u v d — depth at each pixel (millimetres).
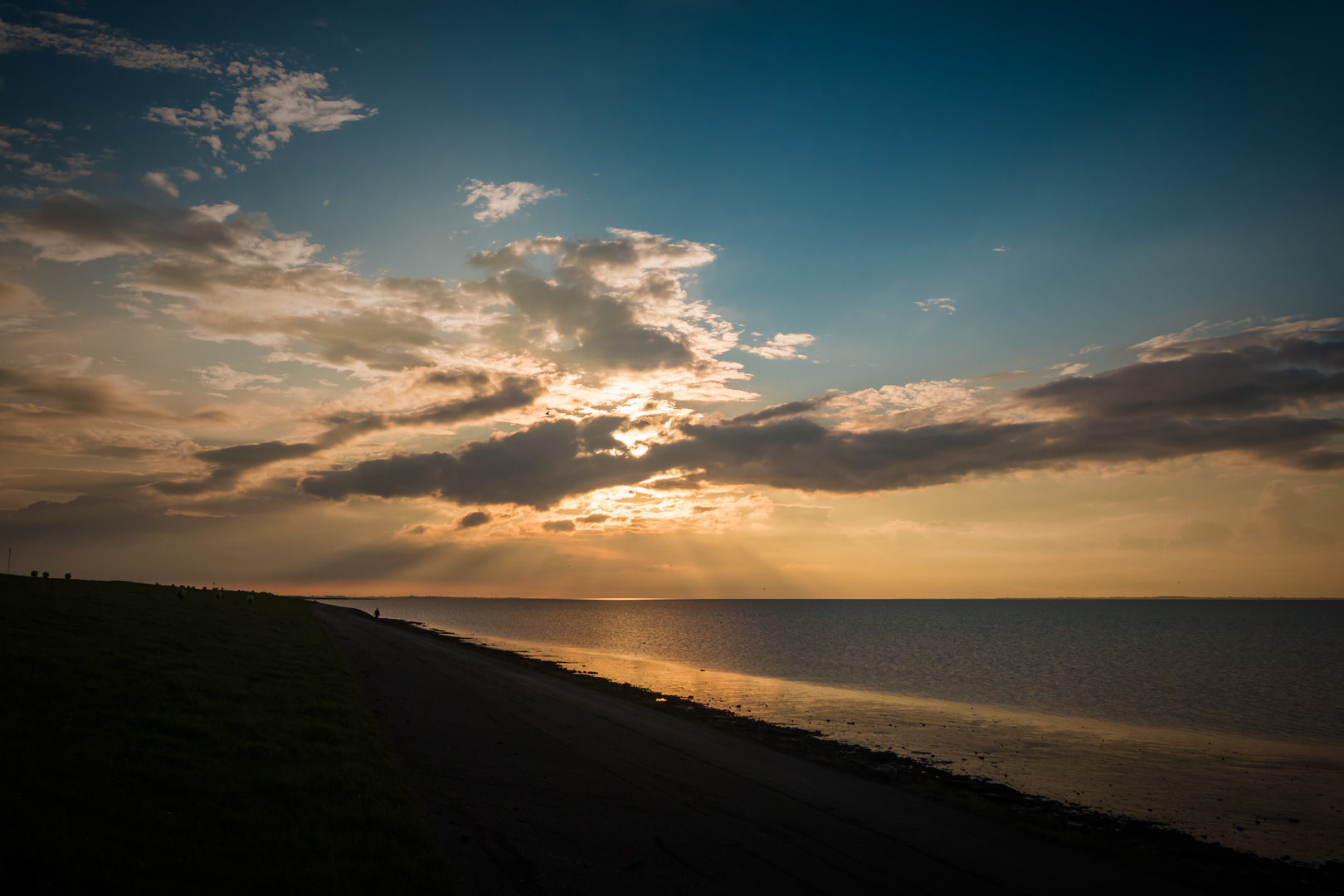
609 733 25141
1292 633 143375
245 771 12172
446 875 9438
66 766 10500
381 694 26016
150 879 7797
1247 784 27453
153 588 59344
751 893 11078
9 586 36625
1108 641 119812
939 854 14711
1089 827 20453
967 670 72500
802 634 139125
